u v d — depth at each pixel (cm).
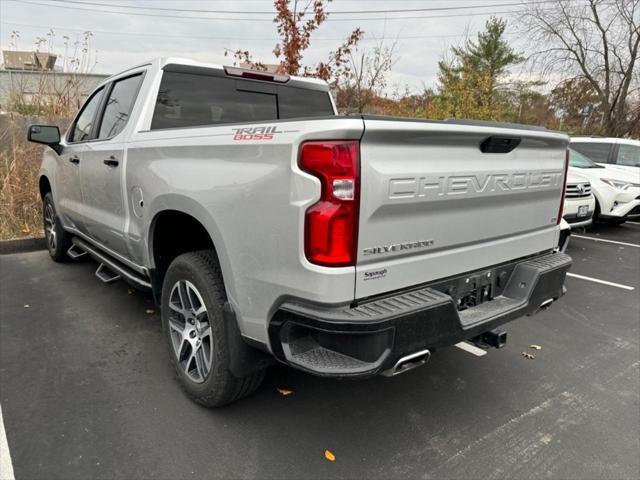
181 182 263
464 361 366
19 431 260
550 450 261
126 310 434
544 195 306
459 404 304
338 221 193
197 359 279
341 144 189
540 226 311
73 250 524
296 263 201
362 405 299
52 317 416
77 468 234
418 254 228
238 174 224
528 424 285
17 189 697
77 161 428
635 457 257
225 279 241
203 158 252
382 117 198
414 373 344
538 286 282
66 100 857
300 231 197
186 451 249
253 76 386
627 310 495
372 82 1147
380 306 206
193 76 356
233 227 229
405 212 214
